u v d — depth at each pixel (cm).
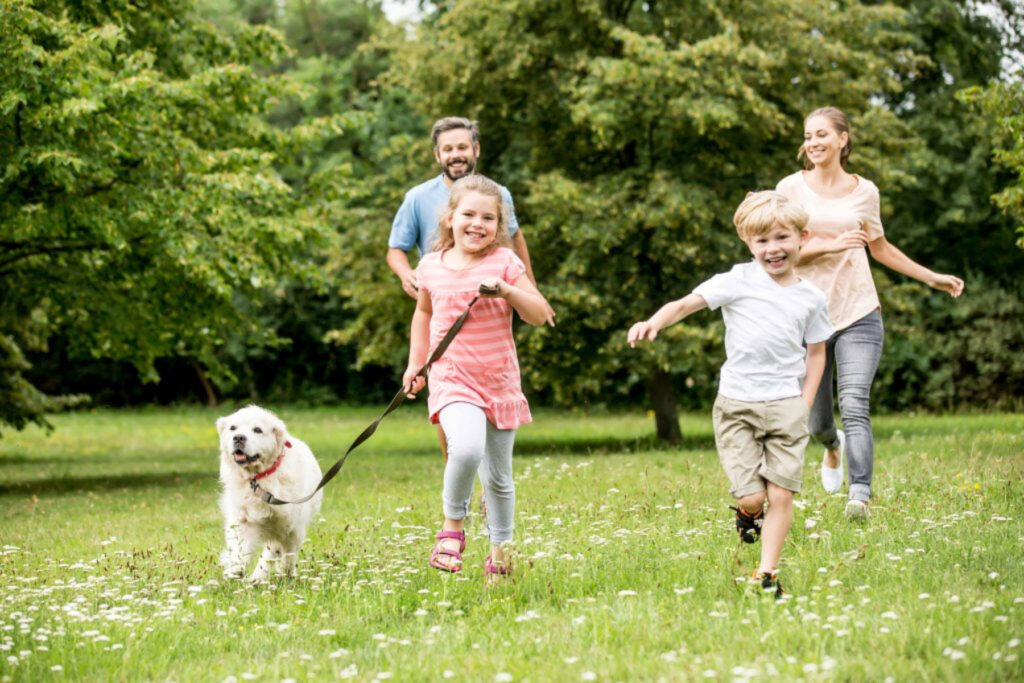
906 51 1933
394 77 1961
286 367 4069
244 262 1300
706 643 379
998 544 523
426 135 3047
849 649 365
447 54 1864
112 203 1280
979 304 2594
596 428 2592
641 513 707
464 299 505
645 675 344
